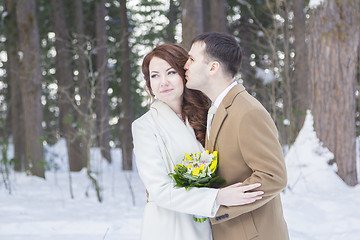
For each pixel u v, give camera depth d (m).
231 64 1.64
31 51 9.61
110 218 4.71
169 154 1.72
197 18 6.87
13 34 10.93
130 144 12.60
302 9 9.88
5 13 10.91
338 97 5.86
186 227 1.72
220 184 1.60
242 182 1.57
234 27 12.55
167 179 1.65
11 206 5.50
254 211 1.56
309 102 6.12
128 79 13.03
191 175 1.57
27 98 9.50
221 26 10.91
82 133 7.03
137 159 1.71
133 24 15.66
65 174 10.61
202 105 1.89
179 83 1.81
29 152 9.41
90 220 4.52
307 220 4.24
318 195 5.11
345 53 5.87
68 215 4.95
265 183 1.43
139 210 5.30
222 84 1.66
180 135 1.78
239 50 1.68
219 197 1.50
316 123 5.97
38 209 5.37
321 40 5.95
